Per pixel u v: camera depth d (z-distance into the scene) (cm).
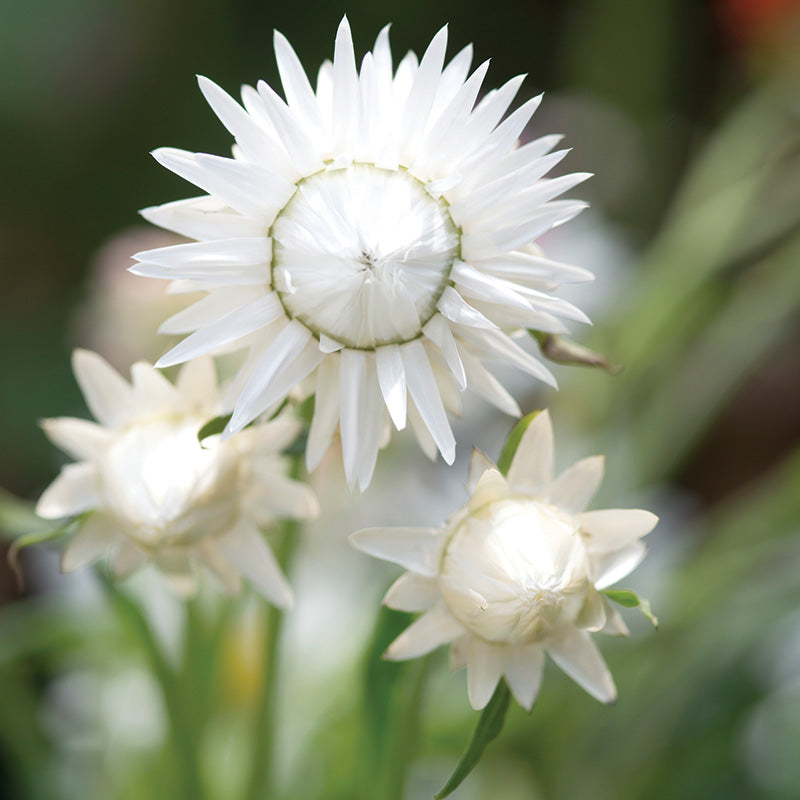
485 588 41
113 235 107
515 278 41
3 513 45
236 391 41
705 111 90
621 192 86
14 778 54
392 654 41
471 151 41
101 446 43
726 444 95
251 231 41
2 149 104
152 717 52
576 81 93
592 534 41
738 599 52
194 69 107
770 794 54
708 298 64
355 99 41
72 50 104
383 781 45
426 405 41
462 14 109
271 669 46
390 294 41
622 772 53
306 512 42
